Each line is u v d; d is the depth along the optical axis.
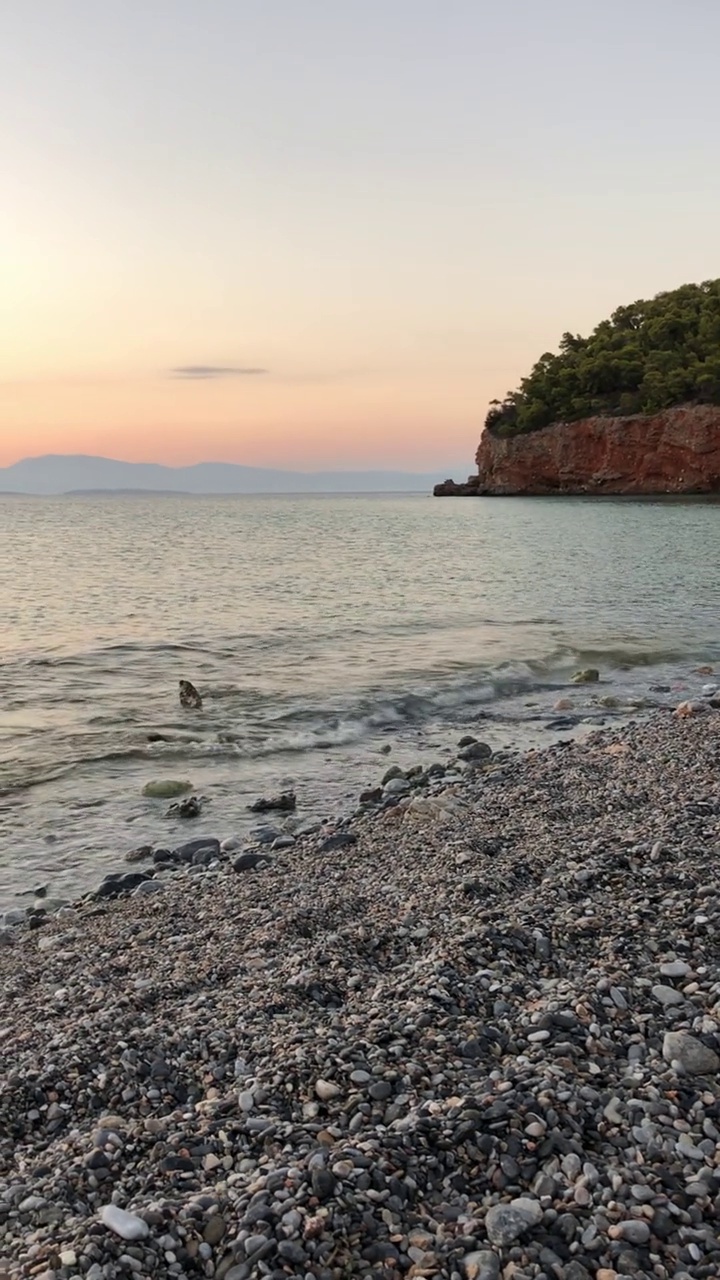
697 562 39.09
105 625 24.47
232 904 7.58
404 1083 4.36
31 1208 3.69
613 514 78.69
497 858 7.84
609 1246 3.30
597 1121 3.98
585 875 6.93
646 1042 4.64
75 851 9.66
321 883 7.84
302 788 11.77
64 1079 4.68
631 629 23.66
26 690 16.84
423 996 5.19
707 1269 3.20
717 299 131.62
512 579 34.41
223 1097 4.39
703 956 5.55
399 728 14.87
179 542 61.56
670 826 8.09
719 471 106.31
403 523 84.56
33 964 6.68
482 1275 3.19
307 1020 5.15
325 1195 3.57
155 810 10.93
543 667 19.50
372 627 23.94
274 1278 3.21
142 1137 4.11
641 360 126.44
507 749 13.55
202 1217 3.50
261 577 36.78
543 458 127.31
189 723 14.70
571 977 5.43
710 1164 3.70
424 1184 3.66
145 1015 5.37
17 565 43.19
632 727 14.04
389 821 9.80
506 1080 4.30
